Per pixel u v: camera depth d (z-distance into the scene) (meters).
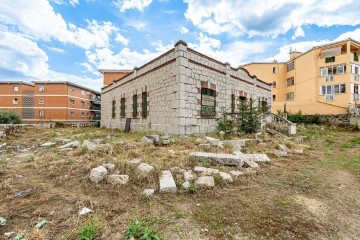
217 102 11.90
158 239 2.39
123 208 3.18
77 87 41.38
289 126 12.39
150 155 5.97
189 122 9.93
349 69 23.69
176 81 9.72
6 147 8.30
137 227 2.56
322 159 7.05
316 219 3.00
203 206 3.36
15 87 37.53
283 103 27.89
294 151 7.94
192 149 7.00
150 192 3.71
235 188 4.19
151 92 12.12
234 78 13.77
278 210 3.26
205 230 2.67
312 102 25.28
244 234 2.60
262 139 9.65
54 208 3.10
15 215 2.87
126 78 16.11
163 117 10.80
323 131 16.72
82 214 2.91
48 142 9.09
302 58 28.83
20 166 5.12
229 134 10.56
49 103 37.12
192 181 4.25
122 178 4.10
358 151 8.60
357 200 3.72
